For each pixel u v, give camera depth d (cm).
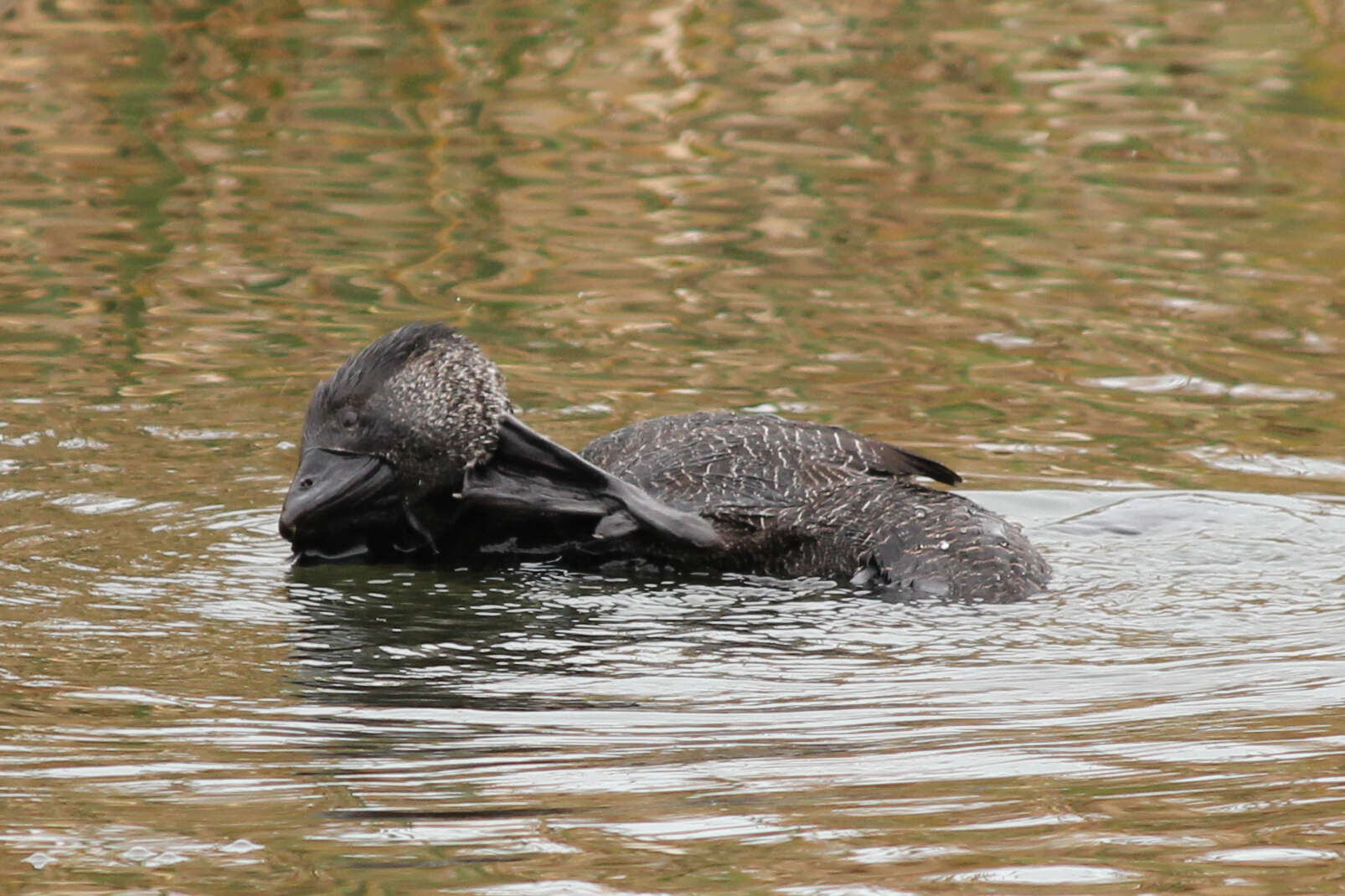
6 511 1213
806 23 2641
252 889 683
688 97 2364
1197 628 1016
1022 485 1302
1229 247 1880
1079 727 861
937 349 1603
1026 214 1980
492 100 2341
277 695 908
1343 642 989
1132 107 2333
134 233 1894
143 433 1388
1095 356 1595
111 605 1047
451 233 1911
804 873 689
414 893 679
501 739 849
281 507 1247
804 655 974
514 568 1150
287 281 1769
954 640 998
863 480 1131
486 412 1141
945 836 725
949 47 2553
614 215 1970
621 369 1540
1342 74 2417
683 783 791
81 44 2500
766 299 1730
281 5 2661
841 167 2128
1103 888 672
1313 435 1414
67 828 741
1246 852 705
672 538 1105
